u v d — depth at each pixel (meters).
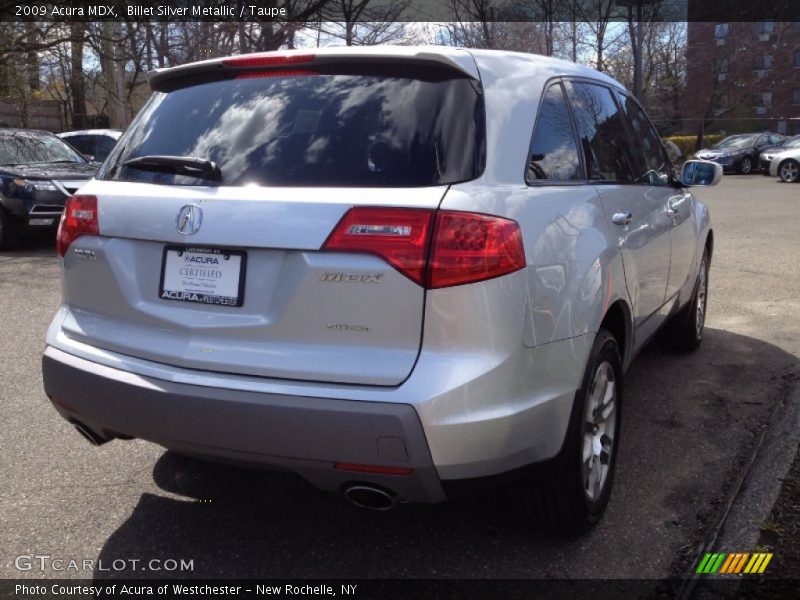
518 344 2.57
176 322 2.74
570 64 3.69
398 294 2.44
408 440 2.40
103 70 18.98
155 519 3.31
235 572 2.94
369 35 16.97
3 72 17.98
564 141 3.26
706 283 5.70
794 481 3.51
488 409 2.49
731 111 47.31
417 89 2.75
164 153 3.01
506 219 2.58
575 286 2.88
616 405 3.36
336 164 2.64
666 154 4.86
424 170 2.57
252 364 2.58
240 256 2.64
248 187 2.68
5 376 5.12
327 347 2.52
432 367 2.43
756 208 15.98
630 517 3.29
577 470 2.93
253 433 2.54
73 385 2.92
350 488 2.56
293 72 2.97
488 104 2.77
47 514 3.34
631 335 3.67
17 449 3.98
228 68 3.08
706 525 3.22
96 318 3.01
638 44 31.53
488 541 3.13
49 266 9.30
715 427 4.23
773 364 5.29
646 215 3.92
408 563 2.99
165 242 2.78
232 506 3.43
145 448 4.02
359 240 2.46
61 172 10.67
